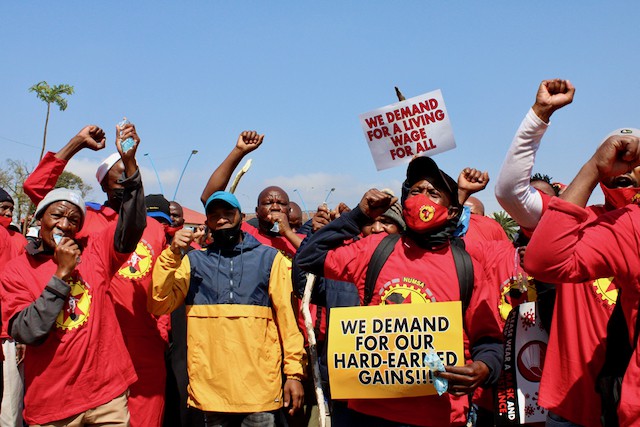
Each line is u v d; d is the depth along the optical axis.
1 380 5.43
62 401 4.57
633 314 3.08
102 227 5.94
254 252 5.23
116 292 5.63
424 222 3.51
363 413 3.65
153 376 5.72
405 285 3.59
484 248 4.83
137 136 4.74
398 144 4.20
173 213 9.57
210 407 5.00
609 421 3.19
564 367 3.71
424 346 3.47
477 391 4.97
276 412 5.24
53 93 36.59
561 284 3.79
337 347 3.61
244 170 6.12
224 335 5.03
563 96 3.40
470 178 4.76
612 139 3.02
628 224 3.02
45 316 4.39
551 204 3.02
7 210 7.39
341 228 3.77
